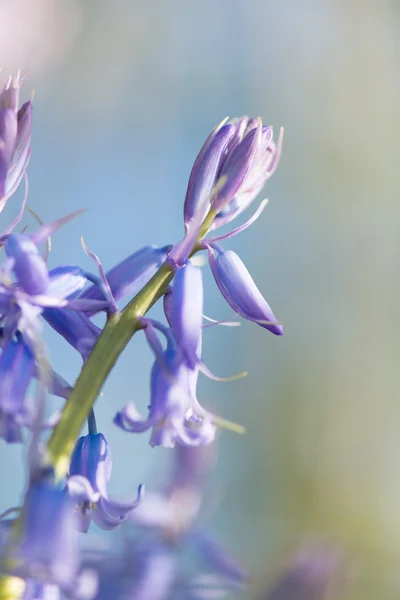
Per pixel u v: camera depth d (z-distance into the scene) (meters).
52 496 0.34
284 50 1.10
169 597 0.38
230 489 0.96
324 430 1.06
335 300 1.13
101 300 0.36
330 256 1.14
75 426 0.35
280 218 1.13
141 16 0.95
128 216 0.90
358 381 1.11
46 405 0.34
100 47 0.91
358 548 0.39
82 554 0.39
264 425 1.03
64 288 0.36
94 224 0.88
